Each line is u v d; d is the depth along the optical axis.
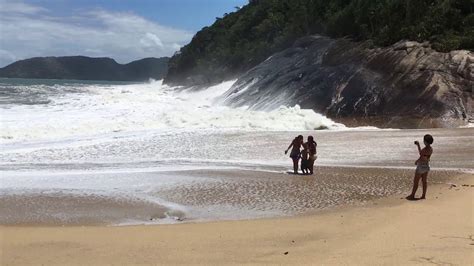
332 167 17.05
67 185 13.88
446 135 24.70
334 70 37.69
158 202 12.16
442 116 30.08
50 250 8.02
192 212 11.23
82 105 40.53
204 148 20.66
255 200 12.38
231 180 14.77
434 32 37.66
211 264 7.12
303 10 64.81
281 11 83.19
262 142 22.33
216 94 60.31
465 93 31.30
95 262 7.32
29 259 7.52
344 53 39.66
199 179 14.86
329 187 13.86
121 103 44.22
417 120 30.31
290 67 44.06
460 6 40.69
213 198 12.57
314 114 31.23
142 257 7.54
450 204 11.23
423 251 7.40
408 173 15.93
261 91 42.34
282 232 9.12
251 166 17.19
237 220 10.33
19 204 11.77
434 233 8.54
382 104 32.66
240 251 7.82
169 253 7.75
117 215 10.97
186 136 23.69
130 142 21.64
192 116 29.47
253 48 73.56
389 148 20.92
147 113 33.84
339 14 52.00
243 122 28.58
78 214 11.01
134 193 13.06
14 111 33.28
